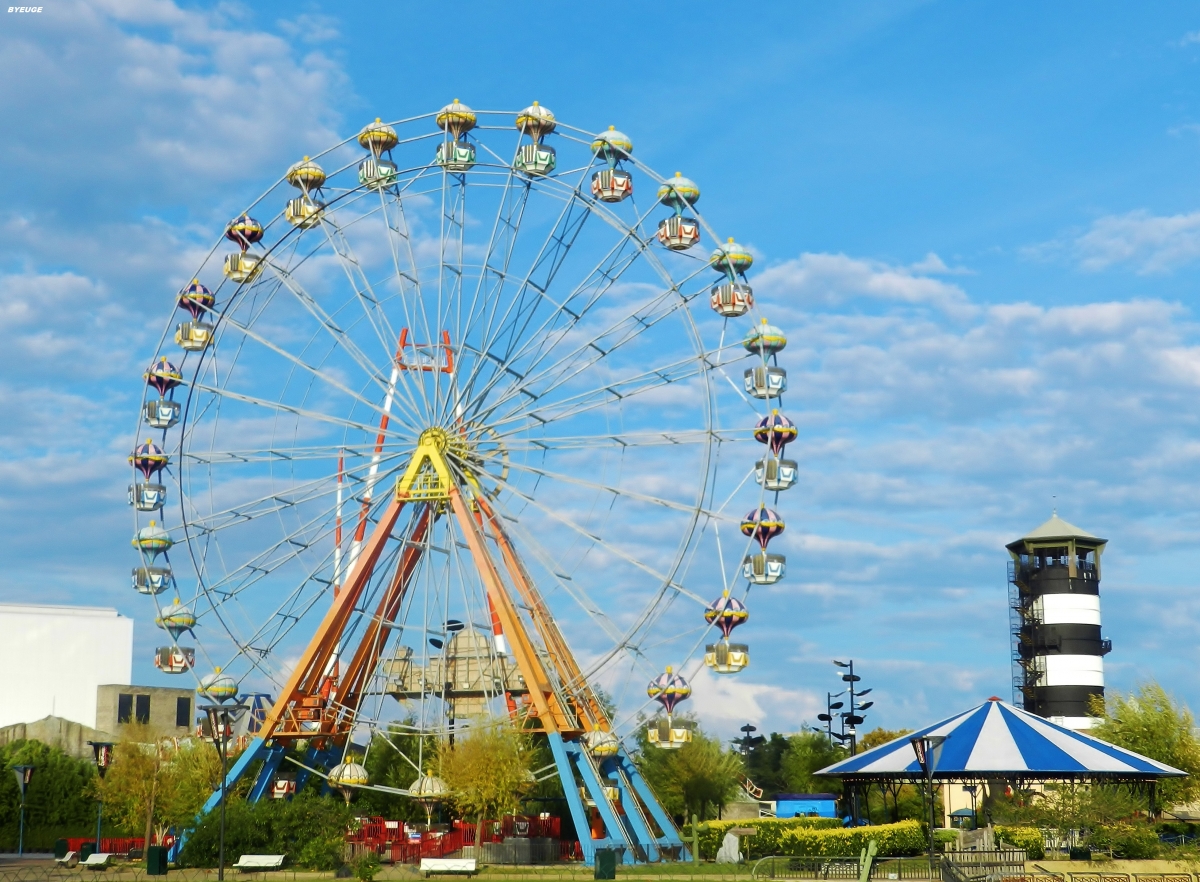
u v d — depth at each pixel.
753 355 68.88
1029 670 127.31
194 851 66.06
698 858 67.06
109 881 60.69
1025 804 73.44
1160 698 99.44
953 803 95.88
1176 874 54.72
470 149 70.19
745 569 67.44
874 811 102.69
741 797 111.56
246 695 71.38
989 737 72.56
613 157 69.44
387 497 71.56
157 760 75.06
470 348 70.75
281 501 71.44
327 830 67.44
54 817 94.62
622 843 67.38
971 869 56.09
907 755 73.06
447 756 70.81
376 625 72.44
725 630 66.88
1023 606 129.38
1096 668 125.19
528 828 78.00
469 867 61.28
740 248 68.56
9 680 122.31
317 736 72.31
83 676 124.31
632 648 65.56
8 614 123.19
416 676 77.62
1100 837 67.81
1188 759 94.62
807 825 73.38
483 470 71.00
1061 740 72.69
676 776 106.62
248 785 74.62
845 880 56.50
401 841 70.94
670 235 68.44
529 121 69.50
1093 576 127.50
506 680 74.94
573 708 73.62
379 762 87.31
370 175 70.81
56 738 106.44
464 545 70.12
